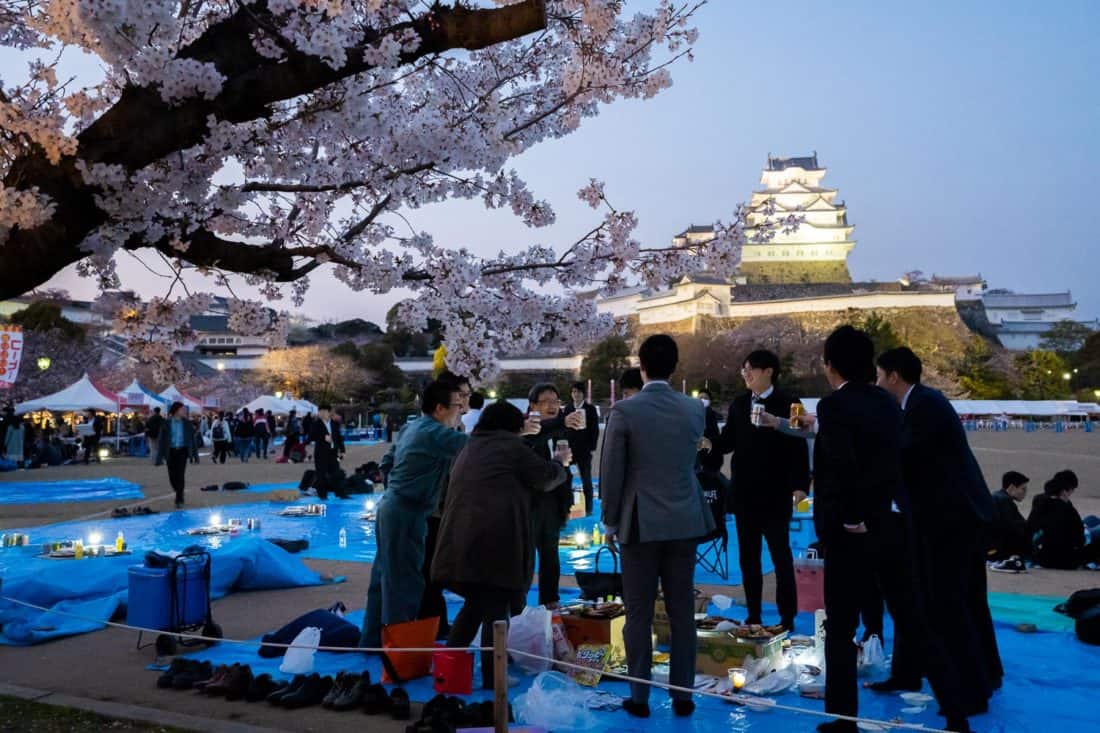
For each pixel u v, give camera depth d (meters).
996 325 119.31
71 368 51.44
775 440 6.20
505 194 5.05
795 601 6.27
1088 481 21.02
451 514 5.10
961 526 4.85
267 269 4.60
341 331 116.44
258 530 13.45
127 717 4.63
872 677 5.44
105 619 6.93
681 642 4.71
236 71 3.85
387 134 4.48
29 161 3.74
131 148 3.74
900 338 82.44
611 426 4.74
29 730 4.42
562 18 4.96
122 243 4.23
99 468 27.88
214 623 6.59
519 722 4.58
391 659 5.36
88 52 3.79
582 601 6.37
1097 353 92.94
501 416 5.31
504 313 4.77
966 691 4.71
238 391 64.69
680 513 4.64
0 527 13.68
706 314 97.75
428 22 3.95
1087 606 6.53
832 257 120.38
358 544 11.98
